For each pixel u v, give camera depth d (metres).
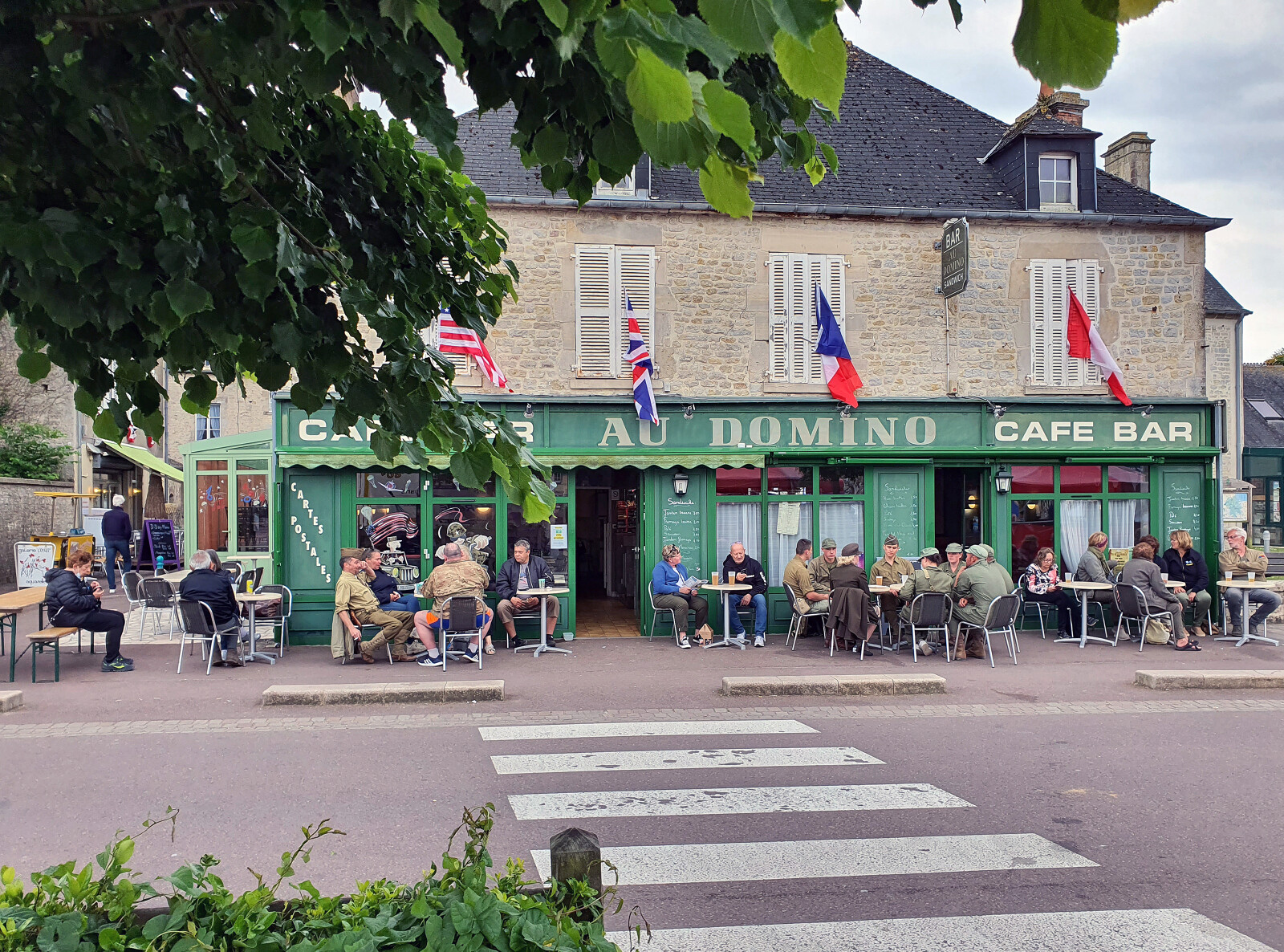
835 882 4.71
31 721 7.97
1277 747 7.35
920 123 16.11
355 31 1.61
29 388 23.66
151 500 21.98
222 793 6.04
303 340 2.11
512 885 2.44
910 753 7.13
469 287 2.94
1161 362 14.10
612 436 12.88
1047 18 0.99
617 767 6.72
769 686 9.23
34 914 2.18
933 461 13.43
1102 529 13.96
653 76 1.10
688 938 4.11
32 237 1.73
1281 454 28.53
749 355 13.30
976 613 11.17
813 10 0.93
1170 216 14.02
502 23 1.64
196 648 11.98
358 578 11.08
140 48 1.79
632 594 16.55
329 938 2.16
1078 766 6.79
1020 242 13.88
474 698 8.91
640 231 13.11
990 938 4.11
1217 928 4.21
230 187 2.20
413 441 2.46
